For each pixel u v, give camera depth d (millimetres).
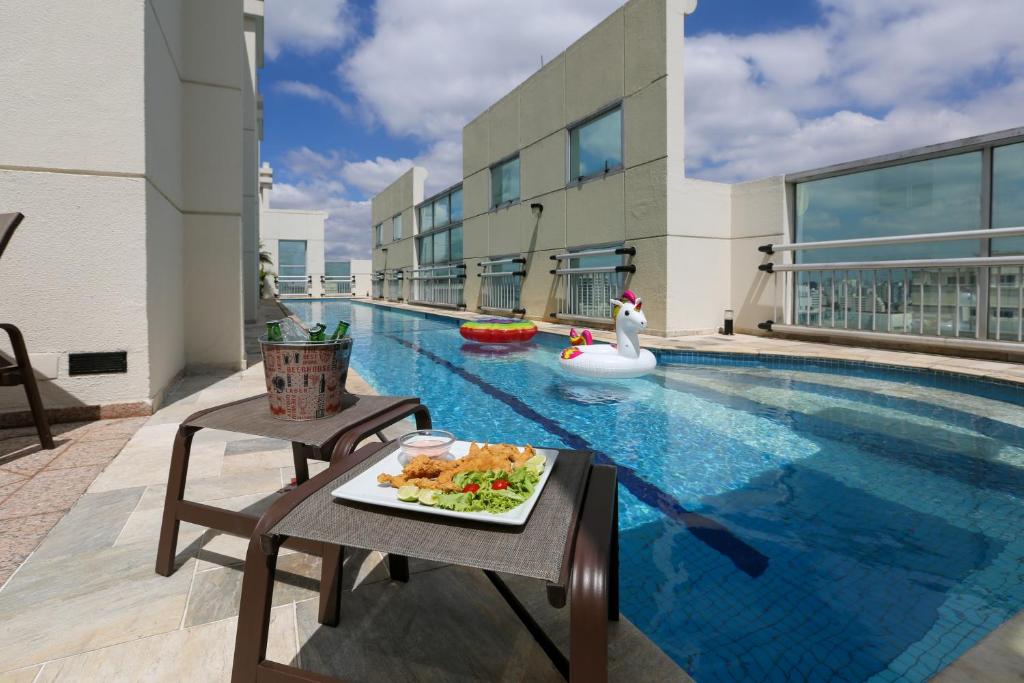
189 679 1177
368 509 1005
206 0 4914
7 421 3197
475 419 4047
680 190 7824
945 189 6156
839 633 1510
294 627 1375
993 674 1205
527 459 1183
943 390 4801
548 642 1241
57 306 3301
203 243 5047
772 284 7824
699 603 1667
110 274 3426
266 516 991
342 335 1737
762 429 3688
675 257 7855
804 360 5953
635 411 4246
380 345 8703
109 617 1396
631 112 8320
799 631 1520
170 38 4328
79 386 3369
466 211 14234
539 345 8570
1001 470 2824
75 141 3312
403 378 5812
